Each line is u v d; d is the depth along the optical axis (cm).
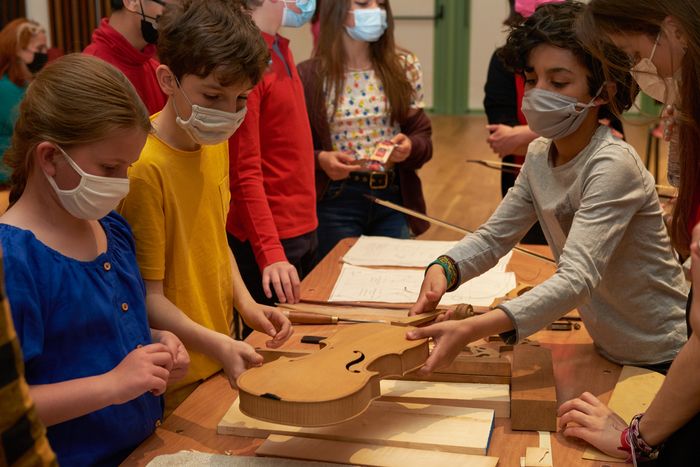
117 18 197
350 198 283
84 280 121
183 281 154
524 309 135
